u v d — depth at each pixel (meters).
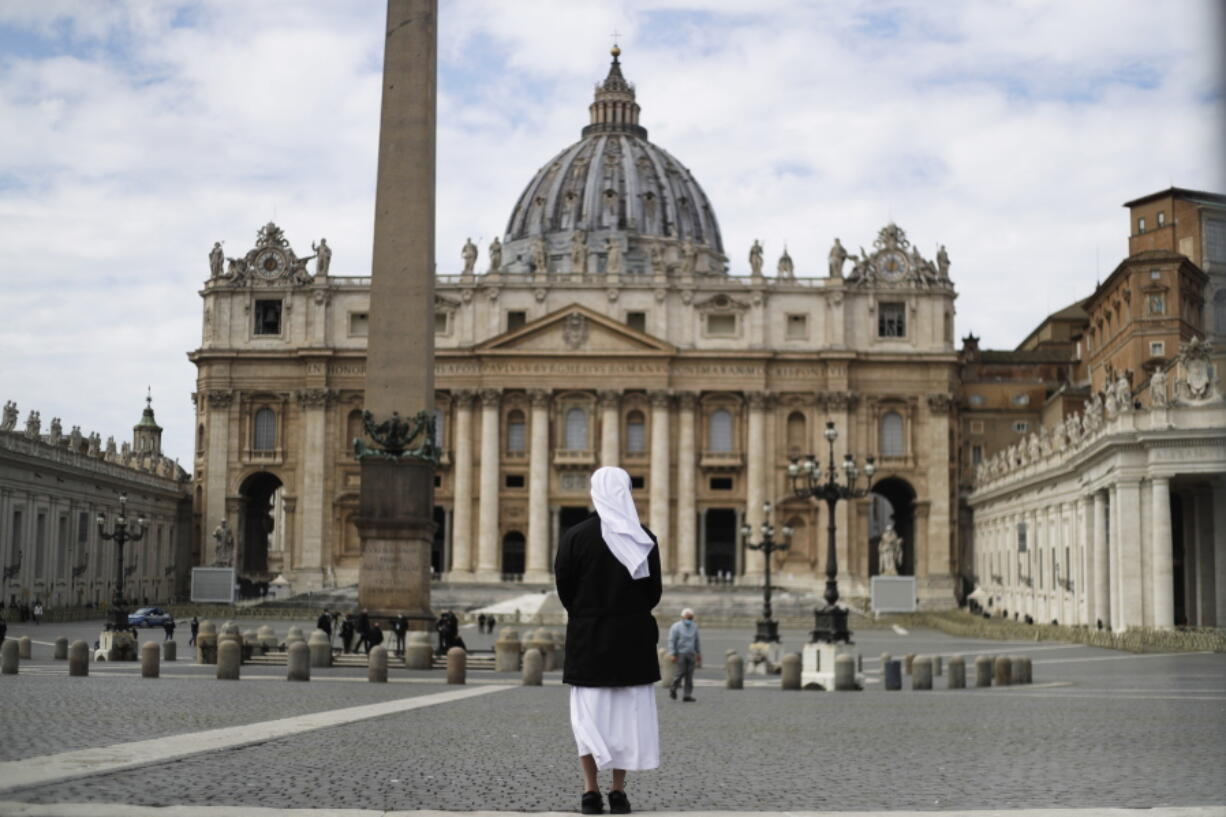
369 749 17.44
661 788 14.59
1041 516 91.44
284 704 24.91
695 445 126.62
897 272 128.38
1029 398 135.75
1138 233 88.81
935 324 127.44
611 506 12.30
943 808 13.27
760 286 127.44
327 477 126.88
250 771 14.79
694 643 31.80
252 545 134.50
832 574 43.41
